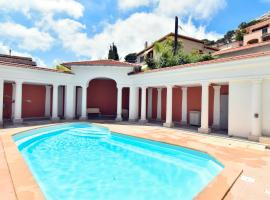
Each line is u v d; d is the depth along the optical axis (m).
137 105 19.12
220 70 11.78
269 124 10.33
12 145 8.53
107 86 23.02
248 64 10.35
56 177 6.86
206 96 12.70
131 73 18.39
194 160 8.73
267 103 10.42
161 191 5.91
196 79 13.20
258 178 5.59
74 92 19.11
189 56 24.03
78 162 8.43
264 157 7.65
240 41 34.22
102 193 5.74
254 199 4.38
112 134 13.28
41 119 18.44
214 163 7.65
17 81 14.95
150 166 8.03
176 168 7.82
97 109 21.75
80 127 16.17
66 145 11.17
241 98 11.45
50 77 17.17
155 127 15.13
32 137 11.72
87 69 18.73
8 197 4.20
